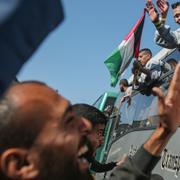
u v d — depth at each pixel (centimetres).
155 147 132
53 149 98
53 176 99
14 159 95
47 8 61
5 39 54
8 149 94
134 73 595
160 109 127
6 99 96
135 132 590
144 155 133
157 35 520
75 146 104
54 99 102
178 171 371
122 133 709
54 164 98
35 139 96
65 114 102
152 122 496
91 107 279
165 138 131
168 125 128
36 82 106
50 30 63
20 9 54
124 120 729
